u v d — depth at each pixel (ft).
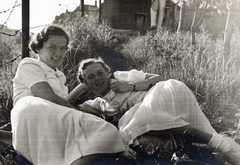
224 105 10.03
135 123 7.93
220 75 10.73
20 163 7.60
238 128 8.91
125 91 9.11
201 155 7.72
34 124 6.98
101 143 6.80
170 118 7.87
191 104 8.29
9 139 8.07
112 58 12.06
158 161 7.57
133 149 7.87
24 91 7.98
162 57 11.89
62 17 11.89
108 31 12.59
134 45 12.29
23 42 10.07
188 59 11.46
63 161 6.79
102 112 9.15
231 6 11.33
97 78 8.76
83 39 12.10
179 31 12.42
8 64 10.94
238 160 7.45
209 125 8.38
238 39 11.37
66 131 6.95
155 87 8.52
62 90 8.77
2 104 10.15
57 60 8.47
